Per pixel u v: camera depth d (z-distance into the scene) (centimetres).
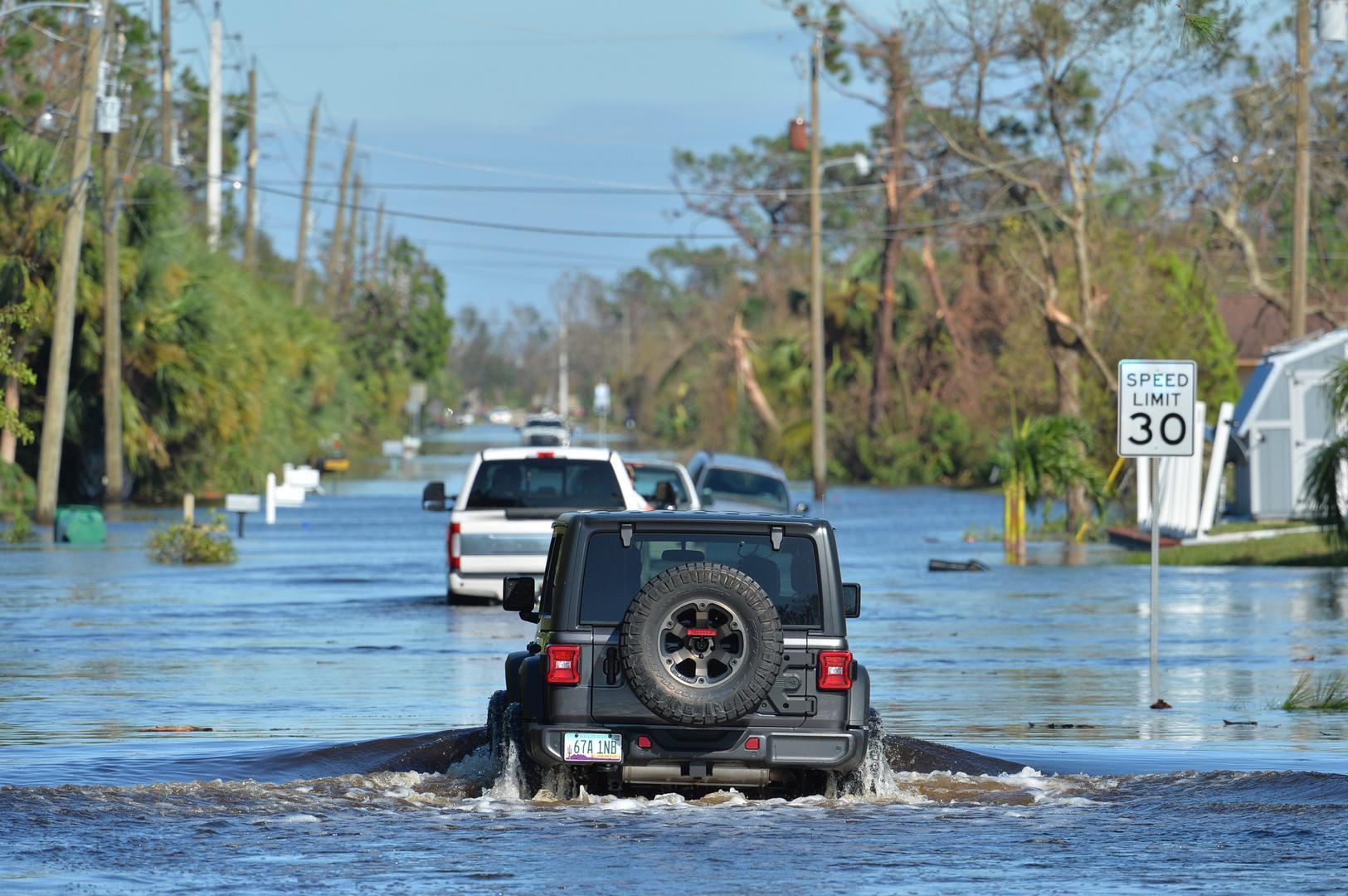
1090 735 4644
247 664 6216
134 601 8612
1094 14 15925
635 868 2992
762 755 3469
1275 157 17512
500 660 6319
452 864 3020
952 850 3153
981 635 7400
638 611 3397
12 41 15012
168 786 3712
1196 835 3291
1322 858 3080
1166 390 5359
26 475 16438
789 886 2853
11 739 4462
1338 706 5191
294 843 3191
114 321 16088
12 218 15512
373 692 5462
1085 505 15038
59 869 2961
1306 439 13775
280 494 15775
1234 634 7394
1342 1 14288
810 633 3534
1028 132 18438
